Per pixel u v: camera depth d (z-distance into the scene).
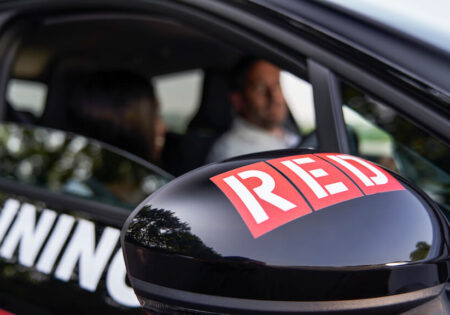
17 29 1.41
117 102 1.52
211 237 0.53
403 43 0.86
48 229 1.15
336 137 0.89
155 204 0.58
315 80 0.90
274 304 0.52
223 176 0.59
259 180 0.57
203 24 1.04
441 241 0.56
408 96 0.83
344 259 0.51
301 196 0.55
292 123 1.40
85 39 1.58
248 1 0.99
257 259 0.52
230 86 1.68
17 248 1.17
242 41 0.99
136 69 1.89
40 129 1.41
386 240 0.53
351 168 0.60
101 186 1.25
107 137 1.51
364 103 0.87
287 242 0.52
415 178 0.88
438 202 0.87
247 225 0.53
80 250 1.07
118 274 1.00
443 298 0.64
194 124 1.83
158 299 0.57
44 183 1.30
